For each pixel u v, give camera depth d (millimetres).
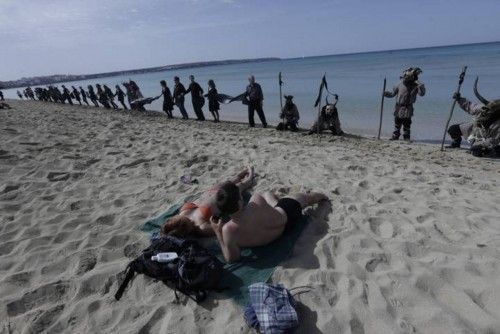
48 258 3984
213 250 3984
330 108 11258
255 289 3062
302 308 3070
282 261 3703
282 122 12516
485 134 8430
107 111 20984
